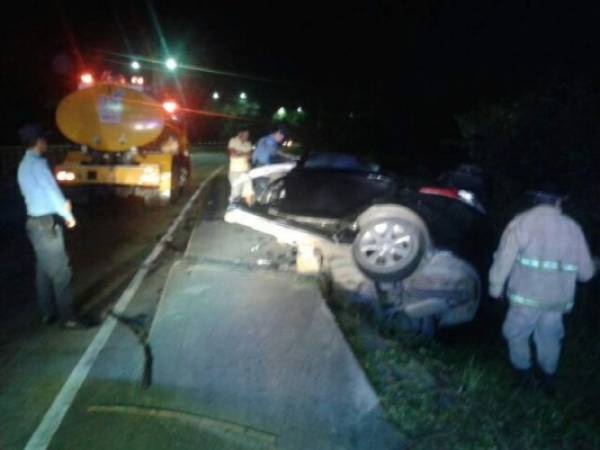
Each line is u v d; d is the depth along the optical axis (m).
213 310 7.59
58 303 7.28
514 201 11.20
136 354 6.49
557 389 6.75
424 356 6.75
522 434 5.30
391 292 8.20
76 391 5.69
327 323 7.16
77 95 15.68
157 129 16.02
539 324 6.15
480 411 5.49
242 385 5.76
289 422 5.18
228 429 5.07
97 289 8.96
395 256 7.99
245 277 8.88
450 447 4.89
